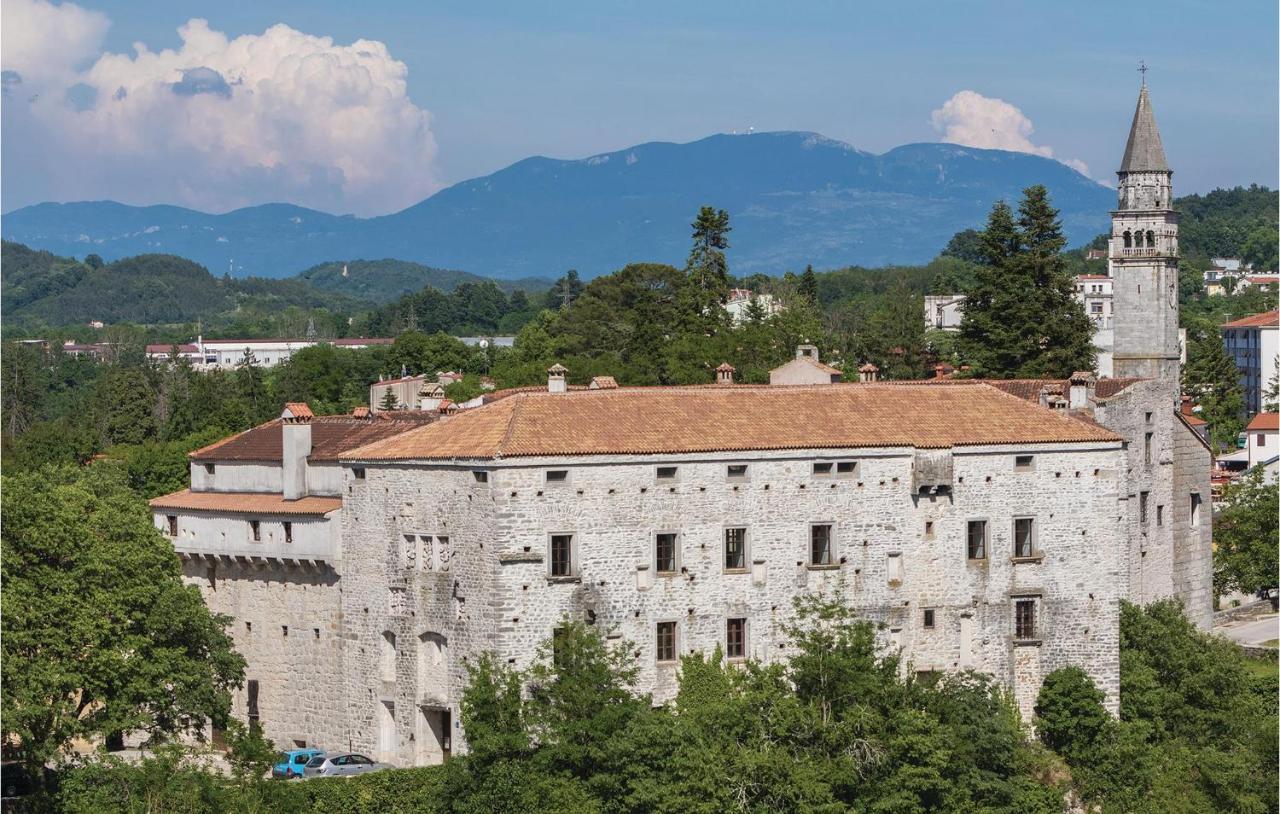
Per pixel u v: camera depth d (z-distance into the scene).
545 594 126.50
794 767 122.69
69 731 122.62
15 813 120.19
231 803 119.75
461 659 128.25
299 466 144.50
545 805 119.56
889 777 125.00
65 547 126.94
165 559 134.50
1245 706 146.88
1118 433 154.25
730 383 161.25
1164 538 162.75
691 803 119.81
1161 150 180.75
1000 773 132.38
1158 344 179.75
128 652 128.38
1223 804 136.12
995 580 140.25
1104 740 139.12
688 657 130.62
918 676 133.38
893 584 137.38
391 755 134.25
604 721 121.44
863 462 136.50
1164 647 148.38
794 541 134.50
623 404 134.38
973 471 139.38
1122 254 180.88
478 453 126.38
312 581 141.00
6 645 122.00
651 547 129.88
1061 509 142.00
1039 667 141.75
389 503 133.25
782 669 128.25
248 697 146.62
